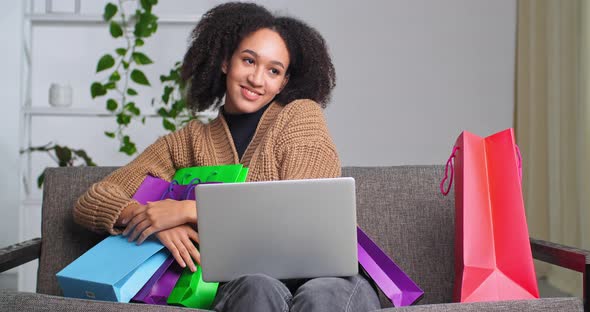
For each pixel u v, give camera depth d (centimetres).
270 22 184
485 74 387
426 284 184
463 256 153
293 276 140
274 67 180
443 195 188
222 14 191
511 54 386
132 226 158
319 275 140
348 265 139
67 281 150
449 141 389
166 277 157
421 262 184
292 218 135
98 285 145
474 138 163
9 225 314
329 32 387
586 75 300
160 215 154
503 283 150
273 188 134
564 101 324
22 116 319
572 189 319
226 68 190
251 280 129
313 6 385
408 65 389
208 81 196
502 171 158
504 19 386
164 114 315
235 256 138
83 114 323
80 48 399
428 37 388
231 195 135
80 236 184
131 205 165
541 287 342
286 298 131
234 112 184
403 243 185
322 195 134
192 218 154
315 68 190
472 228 154
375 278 154
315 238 137
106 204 167
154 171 183
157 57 396
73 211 178
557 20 329
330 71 195
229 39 187
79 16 320
